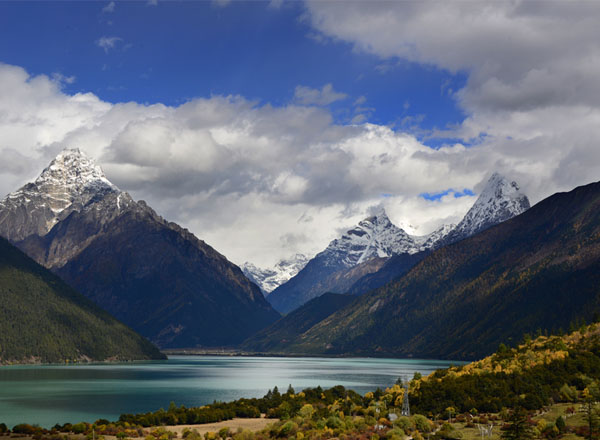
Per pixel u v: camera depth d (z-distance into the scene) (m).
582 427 168.75
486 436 169.12
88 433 183.50
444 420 196.50
